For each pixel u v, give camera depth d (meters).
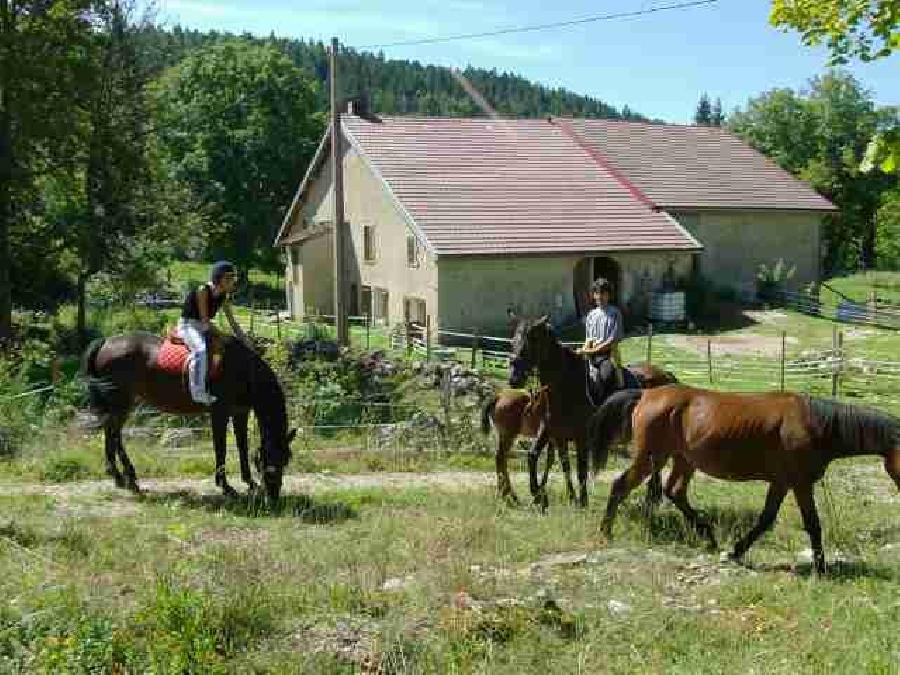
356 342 32.22
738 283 43.78
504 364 28.70
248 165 60.81
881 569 9.53
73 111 32.19
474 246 35.00
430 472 15.67
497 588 8.51
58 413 17.28
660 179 43.78
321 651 6.97
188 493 12.75
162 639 6.77
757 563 9.83
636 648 7.32
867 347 32.72
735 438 9.67
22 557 9.08
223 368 12.21
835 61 9.41
